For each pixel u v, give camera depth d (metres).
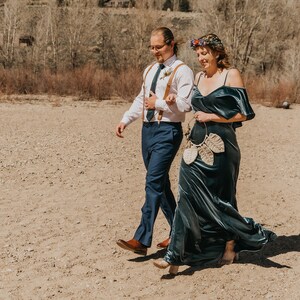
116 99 17.92
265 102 18.22
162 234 5.75
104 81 18.64
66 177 7.81
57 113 14.59
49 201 6.71
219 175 4.67
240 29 23.42
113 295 4.40
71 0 23.91
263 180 8.13
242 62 23.36
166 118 4.95
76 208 6.48
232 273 4.80
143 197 7.04
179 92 4.90
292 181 8.13
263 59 23.55
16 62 22.50
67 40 23.39
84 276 4.73
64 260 5.04
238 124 4.76
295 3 24.55
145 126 5.05
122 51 23.73
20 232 5.68
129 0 25.94
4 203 6.59
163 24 24.88
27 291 4.44
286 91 18.31
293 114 15.93
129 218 6.23
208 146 4.66
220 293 4.46
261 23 23.92
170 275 4.77
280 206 6.85
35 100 17.06
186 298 4.38
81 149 9.74
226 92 4.59
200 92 4.72
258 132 12.61
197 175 4.65
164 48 4.97
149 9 23.97
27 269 4.84
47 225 5.90
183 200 4.69
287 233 5.88
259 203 6.95
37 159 8.81
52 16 23.33
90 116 14.24
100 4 26.70
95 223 6.02
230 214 4.70
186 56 21.66
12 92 18.34
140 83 18.44
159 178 4.95
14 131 11.48
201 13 24.89
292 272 4.87
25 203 6.61
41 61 22.69
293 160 9.62
